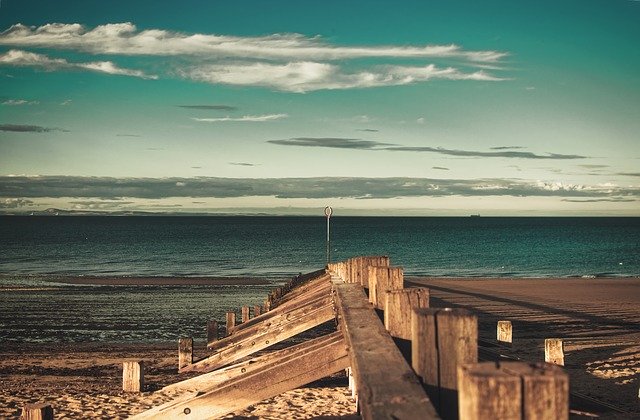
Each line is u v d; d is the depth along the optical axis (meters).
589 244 110.31
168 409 5.81
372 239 131.38
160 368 15.04
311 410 10.27
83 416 10.26
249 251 92.88
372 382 3.45
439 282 38.84
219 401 5.79
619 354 15.20
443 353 3.28
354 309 6.69
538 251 90.88
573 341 17.67
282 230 191.12
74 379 13.84
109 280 45.03
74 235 153.38
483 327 20.61
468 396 2.15
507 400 2.09
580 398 9.39
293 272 56.62
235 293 35.06
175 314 26.41
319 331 20.02
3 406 11.05
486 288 34.62
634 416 8.92
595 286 36.00
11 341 20.11
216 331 14.88
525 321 22.16
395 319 4.64
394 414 2.86
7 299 31.84
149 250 94.81
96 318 25.17
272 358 9.66
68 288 38.19
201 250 94.62
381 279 6.43
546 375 2.12
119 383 13.27
